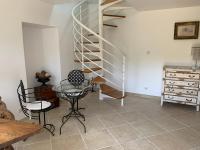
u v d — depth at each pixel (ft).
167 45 14.47
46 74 14.10
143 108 13.48
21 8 10.83
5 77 10.08
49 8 12.92
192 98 12.87
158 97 15.55
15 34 10.55
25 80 11.53
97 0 16.26
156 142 8.82
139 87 16.40
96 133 9.78
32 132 4.98
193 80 12.59
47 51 15.34
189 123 10.87
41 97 12.97
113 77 17.43
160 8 13.94
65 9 15.12
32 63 14.49
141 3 12.93
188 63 13.91
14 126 5.27
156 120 11.34
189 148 8.29
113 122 11.11
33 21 11.98
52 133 9.65
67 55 16.11
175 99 13.44
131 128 10.30
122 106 13.93
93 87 17.92
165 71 13.38
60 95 11.85
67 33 15.84
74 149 8.34
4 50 9.91
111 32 16.70
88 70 13.76
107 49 17.16
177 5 12.98
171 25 14.05
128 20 15.71
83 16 17.26
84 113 12.55
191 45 13.57
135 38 15.71
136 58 16.02
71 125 10.74
